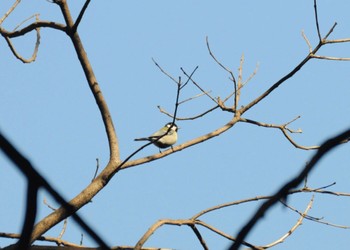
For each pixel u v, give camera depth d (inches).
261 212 99.0
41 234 392.2
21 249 86.2
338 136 101.1
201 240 411.2
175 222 390.6
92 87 477.1
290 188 100.3
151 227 369.1
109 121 470.9
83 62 484.7
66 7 480.7
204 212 410.0
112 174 440.1
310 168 100.5
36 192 82.4
